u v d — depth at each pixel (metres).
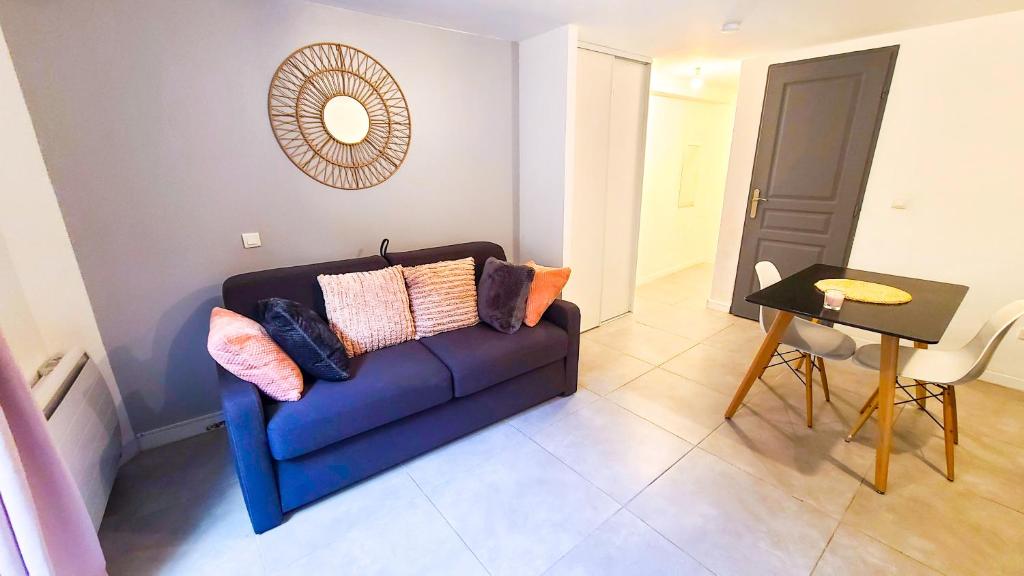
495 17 2.39
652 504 1.71
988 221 2.52
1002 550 1.48
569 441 2.11
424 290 2.26
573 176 2.95
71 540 1.23
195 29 1.87
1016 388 2.52
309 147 2.26
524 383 2.25
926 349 2.07
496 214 3.13
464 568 1.46
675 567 1.45
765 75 3.30
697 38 2.82
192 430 2.20
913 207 2.77
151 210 1.91
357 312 2.05
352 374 1.82
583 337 3.41
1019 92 2.33
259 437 1.51
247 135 2.08
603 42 2.91
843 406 2.38
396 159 2.57
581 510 1.69
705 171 5.39
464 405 2.04
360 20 2.29
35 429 1.12
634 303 3.96
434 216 2.82
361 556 1.51
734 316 3.88
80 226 1.78
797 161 3.22
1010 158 2.40
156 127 1.86
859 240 3.04
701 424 2.23
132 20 1.74
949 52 2.50
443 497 1.77
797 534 1.56
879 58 2.73
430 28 2.53
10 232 1.59
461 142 2.82
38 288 1.69
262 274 2.03
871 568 1.42
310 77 2.19
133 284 1.94
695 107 4.87
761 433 2.15
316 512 1.70
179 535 1.60
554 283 2.43
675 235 5.27
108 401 1.83
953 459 1.82
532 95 2.90
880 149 2.84
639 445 2.07
